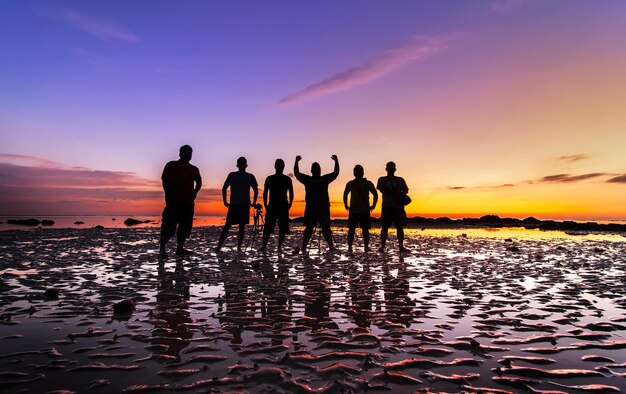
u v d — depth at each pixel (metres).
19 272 6.57
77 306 4.17
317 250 10.98
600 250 10.97
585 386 2.28
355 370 2.47
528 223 36.38
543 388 2.25
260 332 3.30
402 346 2.96
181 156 9.06
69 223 37.19
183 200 8.89
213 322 3.60
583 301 4.55
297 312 4.00
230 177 10.50
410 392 2.17
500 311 4.07
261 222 15.35
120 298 4.58
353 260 8.56
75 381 2.28
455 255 9.77
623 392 2.21
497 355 2.78
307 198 10.26
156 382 2.27
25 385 2.22
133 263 7.78
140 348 2.86
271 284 5.56
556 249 11.49
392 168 10.80
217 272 6.62
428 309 4.15
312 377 2.36
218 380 2.30
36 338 3.09
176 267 7.22
